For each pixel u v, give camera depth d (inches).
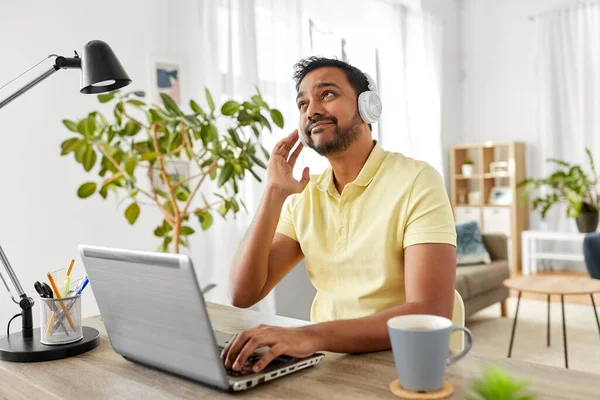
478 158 240.8
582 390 29.0
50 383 34.3
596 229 191.8
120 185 106.8
